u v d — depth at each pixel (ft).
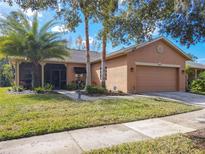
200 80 61.67
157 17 17.94
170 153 13.19
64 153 13.73
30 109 27.43
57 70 71.26
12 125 19.66
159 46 56.13
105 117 23.04
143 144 14.97
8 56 52.80
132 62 51.90
